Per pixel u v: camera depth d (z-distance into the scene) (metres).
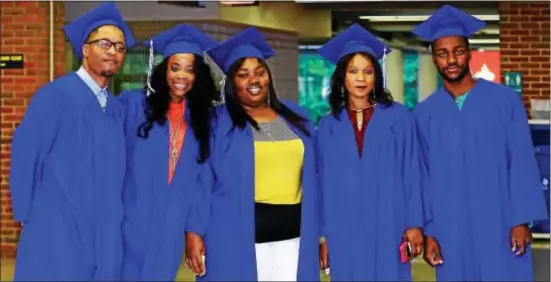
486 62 13.20
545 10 9.34
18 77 8.58
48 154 4.63
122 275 4.79
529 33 9.38
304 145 4.71
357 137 4.82
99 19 4.75
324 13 11.99
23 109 8.56
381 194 4.76
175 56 4.80
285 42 11.84
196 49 4.85
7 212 8.53
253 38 4.73
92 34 4.72
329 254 4.84
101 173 4.65
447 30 4.80
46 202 4.62
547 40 9.35
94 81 4.75
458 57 4.78
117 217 4.68
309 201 4.68
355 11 12.19
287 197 4.64
